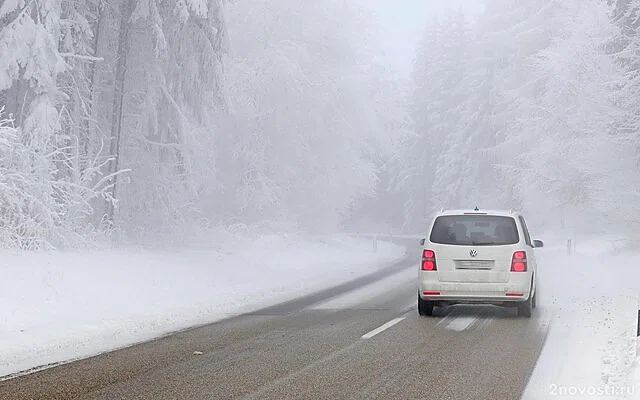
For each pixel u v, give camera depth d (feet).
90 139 68.54
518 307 42.83
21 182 52.44
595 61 95.09
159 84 72.49
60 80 64.90
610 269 75.56
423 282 42.73
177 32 70.44
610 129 89.86
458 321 41.37
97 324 36.86
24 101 59.67
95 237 62.03
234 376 25.94
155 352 30.42
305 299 53.11
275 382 25.02
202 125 80.74
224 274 63.57
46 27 56.34
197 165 85.66
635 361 27.32
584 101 95.50
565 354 30.63
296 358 29.55
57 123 57.47
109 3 71.00
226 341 33.58
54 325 35.86
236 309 46.42
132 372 26.37
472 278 42.14
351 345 32.91
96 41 70.28
